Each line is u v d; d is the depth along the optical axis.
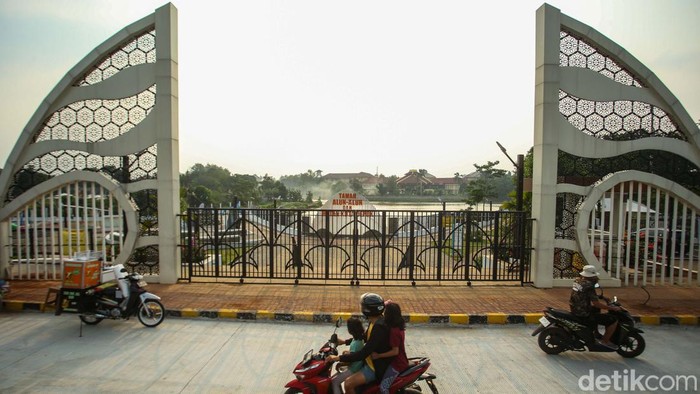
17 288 8.97
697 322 7.58
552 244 9.50
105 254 9.44
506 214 9.71
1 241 9.54
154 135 9.38
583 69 9.39
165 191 9.39
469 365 5.82
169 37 9.23
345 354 4.01
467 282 9.73
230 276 9.70
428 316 7.57
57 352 6.04
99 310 6.98
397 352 4.04
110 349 6.18
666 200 9.56
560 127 9.38
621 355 6.15
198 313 7.65
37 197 9.47
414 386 4.47
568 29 9.38
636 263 9.69
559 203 9.82
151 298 7.21
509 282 10.00
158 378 5.26
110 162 9.51
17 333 6.82
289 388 4.34
